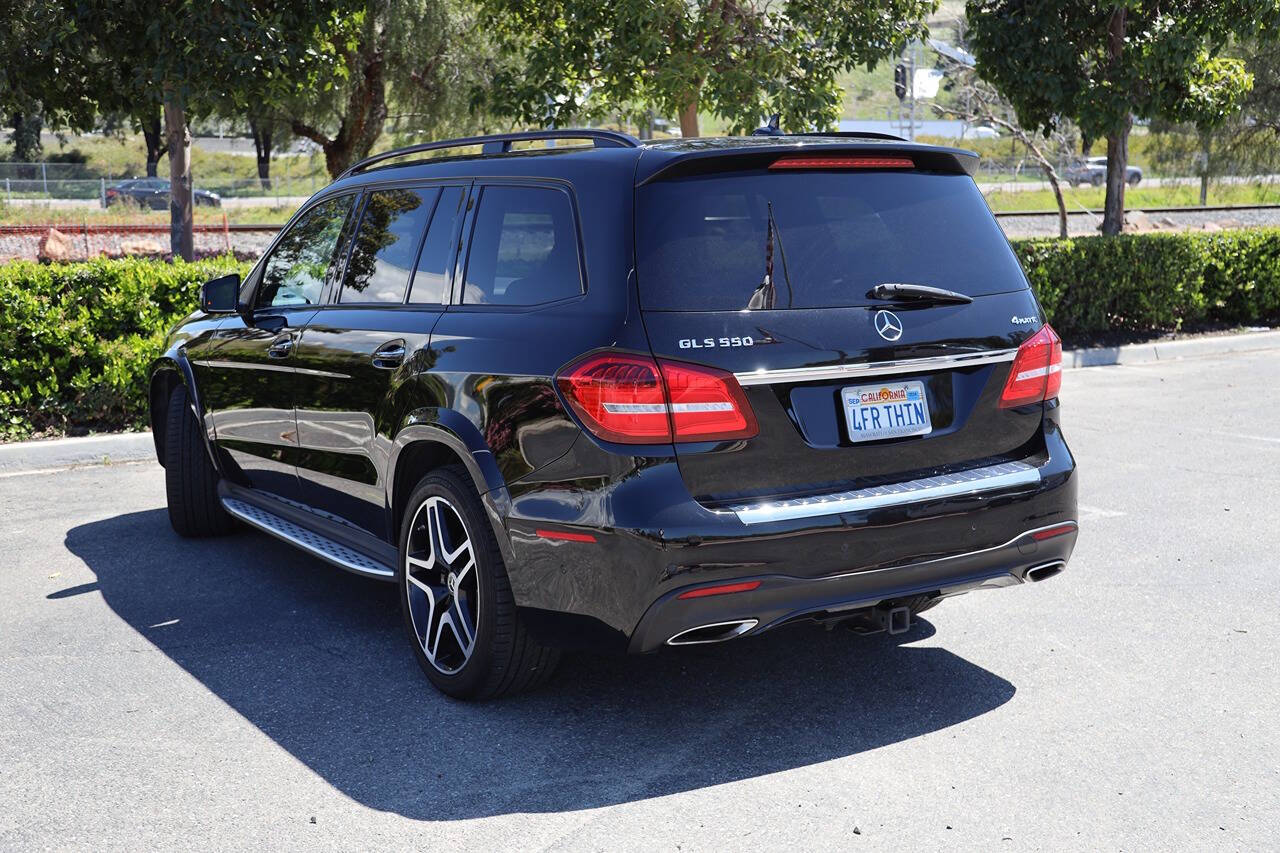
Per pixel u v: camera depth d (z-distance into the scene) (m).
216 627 4.99
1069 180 52.62
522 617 3.82
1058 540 4.03
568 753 3.75
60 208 41.31
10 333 8.51
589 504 3.55
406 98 28.53
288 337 5.16
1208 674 4.30
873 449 3.72
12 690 4.32
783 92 12.62
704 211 3.67
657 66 12.90
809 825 3.28
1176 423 9.08
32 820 3.37
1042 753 3.70
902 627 3.97
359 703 4.17
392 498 4.46
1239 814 3.30
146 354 8.76
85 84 12.57
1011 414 4.01
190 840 3.25
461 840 3.23
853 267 3.76
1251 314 14.77
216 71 11.16
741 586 3.50
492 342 3.94
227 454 5.92
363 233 4.99
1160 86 14.20
